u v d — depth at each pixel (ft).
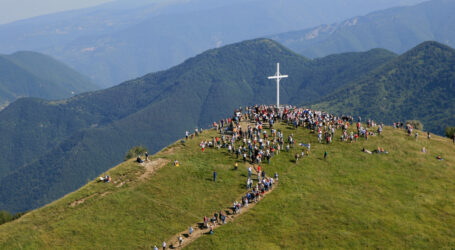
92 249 170.60
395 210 192.95
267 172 225.97
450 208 194.80
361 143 261.65
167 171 225.97
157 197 204.13
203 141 258.57
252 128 277.44
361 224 181.68
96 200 202.59
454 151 260.62
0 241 177.37
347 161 238.27
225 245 169.48
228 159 239.50
